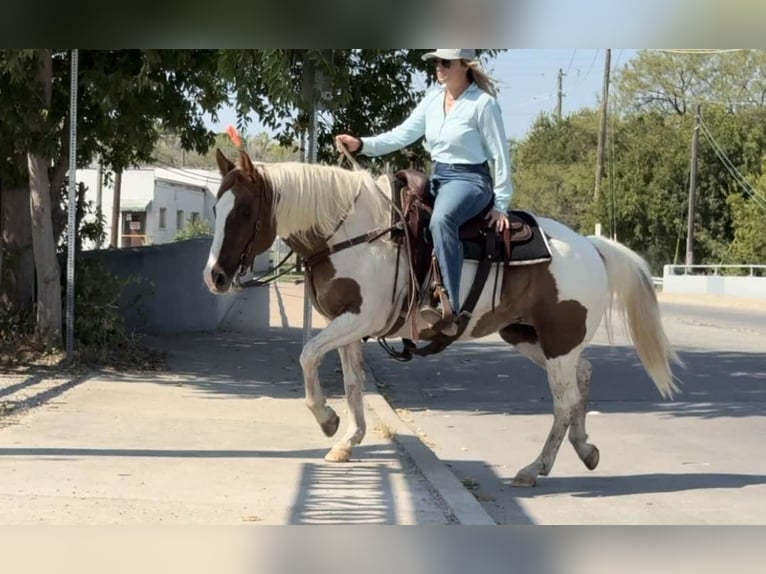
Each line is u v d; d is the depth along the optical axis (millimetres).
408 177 6738
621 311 7406
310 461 7172
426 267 6559
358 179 6629
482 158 6602
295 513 5641
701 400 11672
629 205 50594
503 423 9969
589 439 9141
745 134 51062
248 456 7254
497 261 6664
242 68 9945
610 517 6184
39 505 5551
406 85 13000
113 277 13367
